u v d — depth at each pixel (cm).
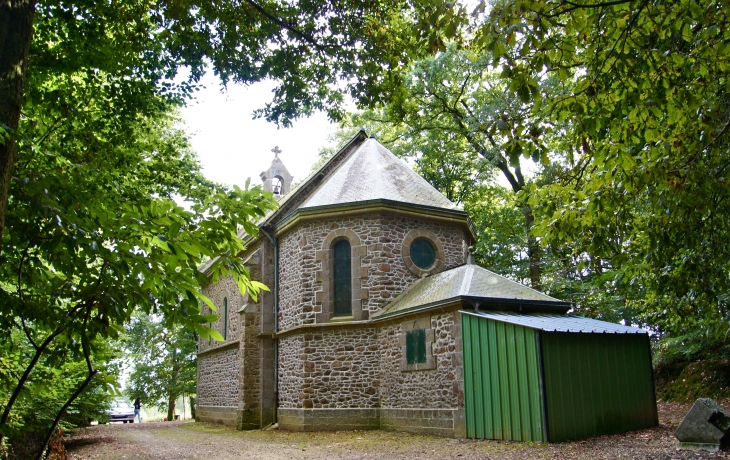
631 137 662
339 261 1712
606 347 1270
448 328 1356
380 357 1592
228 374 2239
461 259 1778
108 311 404
